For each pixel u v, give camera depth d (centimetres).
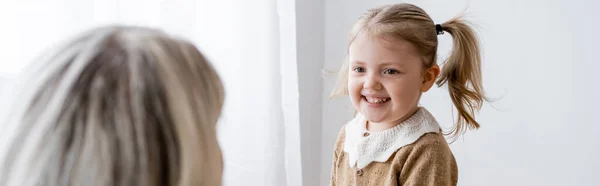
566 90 136
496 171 149
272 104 138
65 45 37
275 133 140
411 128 86
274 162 141
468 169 153
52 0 96
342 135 102
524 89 141
